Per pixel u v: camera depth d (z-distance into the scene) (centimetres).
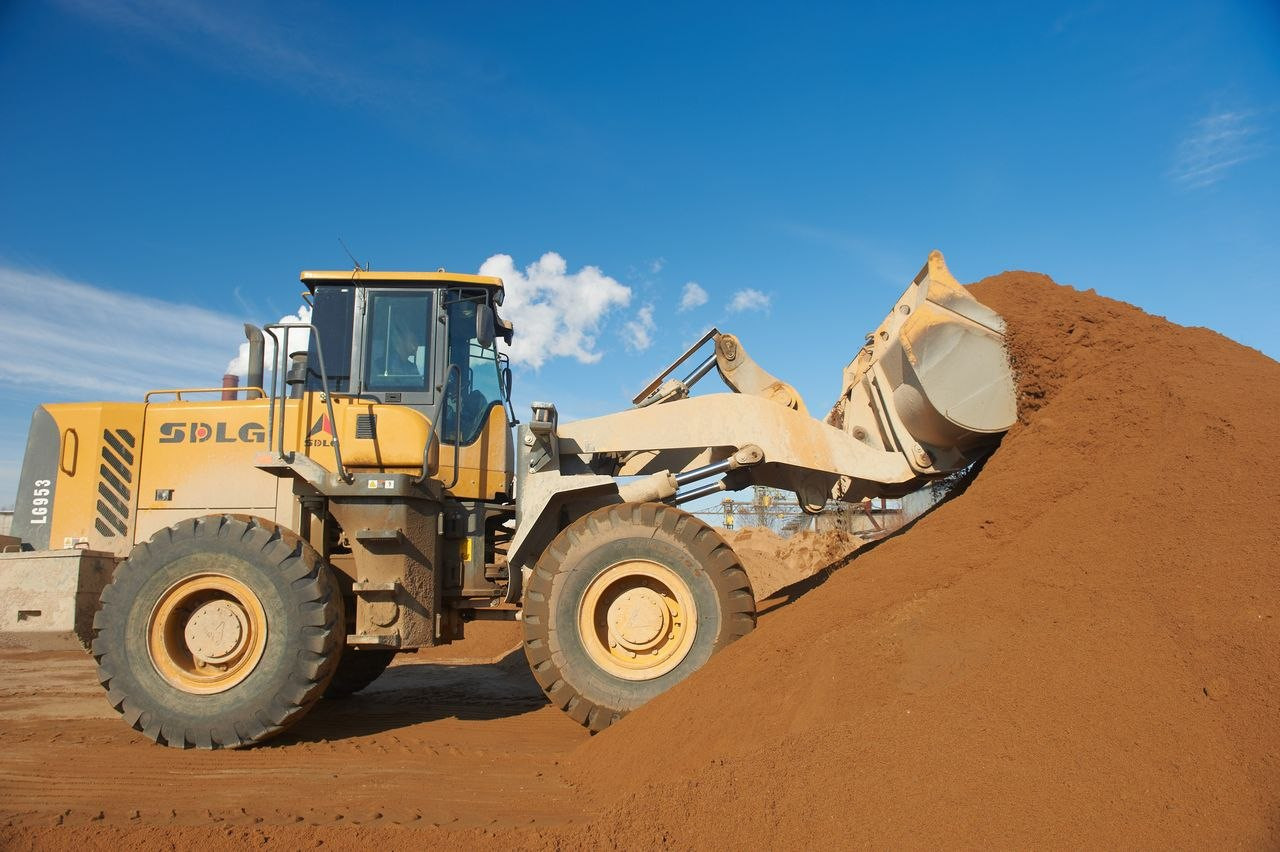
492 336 680
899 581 438
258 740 516
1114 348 504
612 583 572
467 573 630
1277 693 279
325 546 606
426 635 581
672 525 570
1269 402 402
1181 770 275
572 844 337
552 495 623
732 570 564
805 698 379
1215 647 304
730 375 742
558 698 550
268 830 355
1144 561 354
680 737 414
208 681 525
